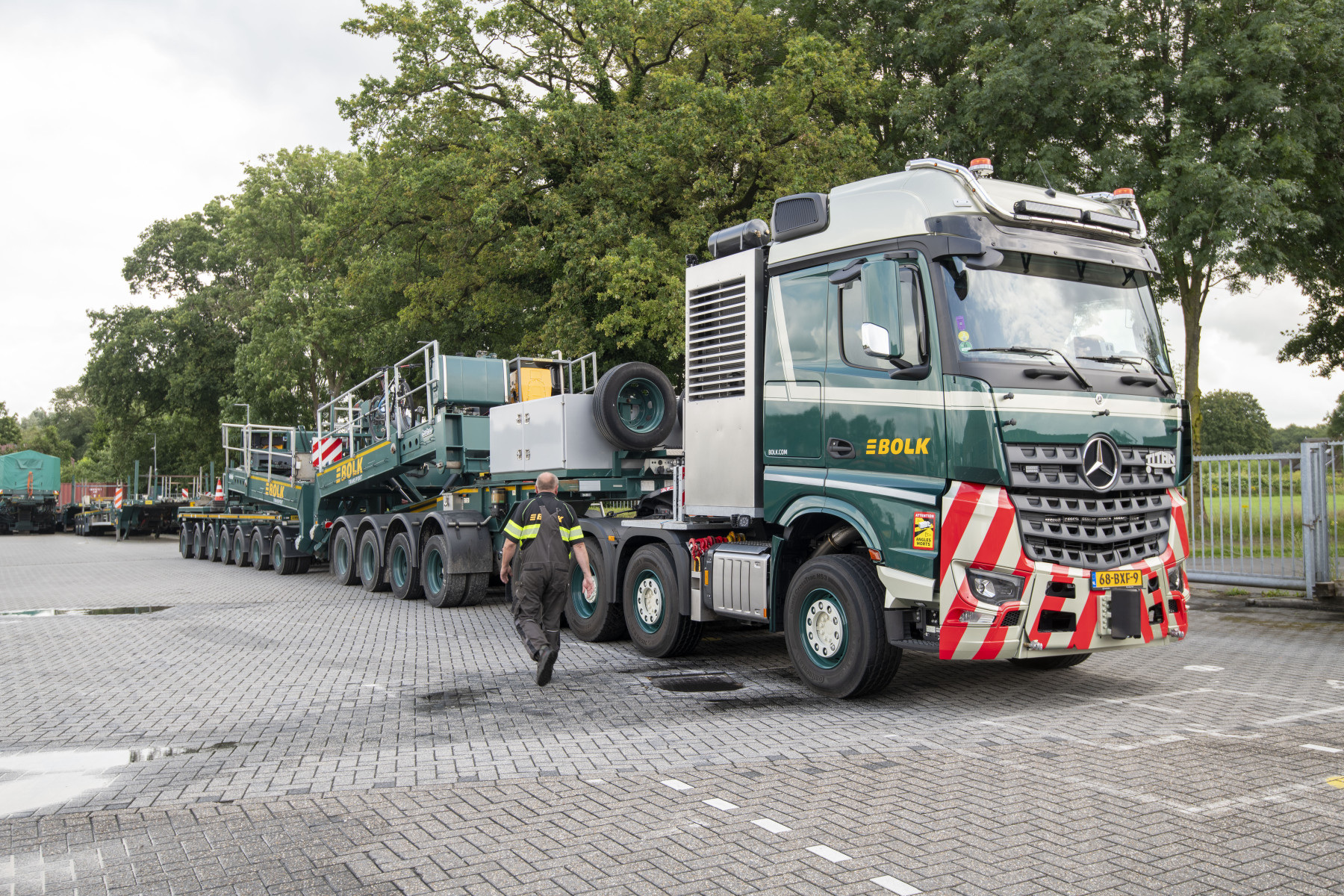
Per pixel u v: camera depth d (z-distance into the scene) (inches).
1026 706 274.1
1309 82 748.6
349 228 1079.0
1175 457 279.6
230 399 1544.0
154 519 1493.6
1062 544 254.7
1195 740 230.1
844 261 287.4
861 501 273.9
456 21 914.1
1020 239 266.5
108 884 149.3
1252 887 141.9
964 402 250.7
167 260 1894.7
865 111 850.1
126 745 240.5
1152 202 679.1
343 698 296.2
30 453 1843.0
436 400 539.2
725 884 145.3
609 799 188.7
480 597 525.3
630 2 932.6
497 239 957.8
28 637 426.6
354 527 644.1
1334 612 447.5
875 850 158.4
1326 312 998.4
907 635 271.0
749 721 259.4
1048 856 154.8
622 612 389.4
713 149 826.8
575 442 434.0
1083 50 703.7
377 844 165.5
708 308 338.3
